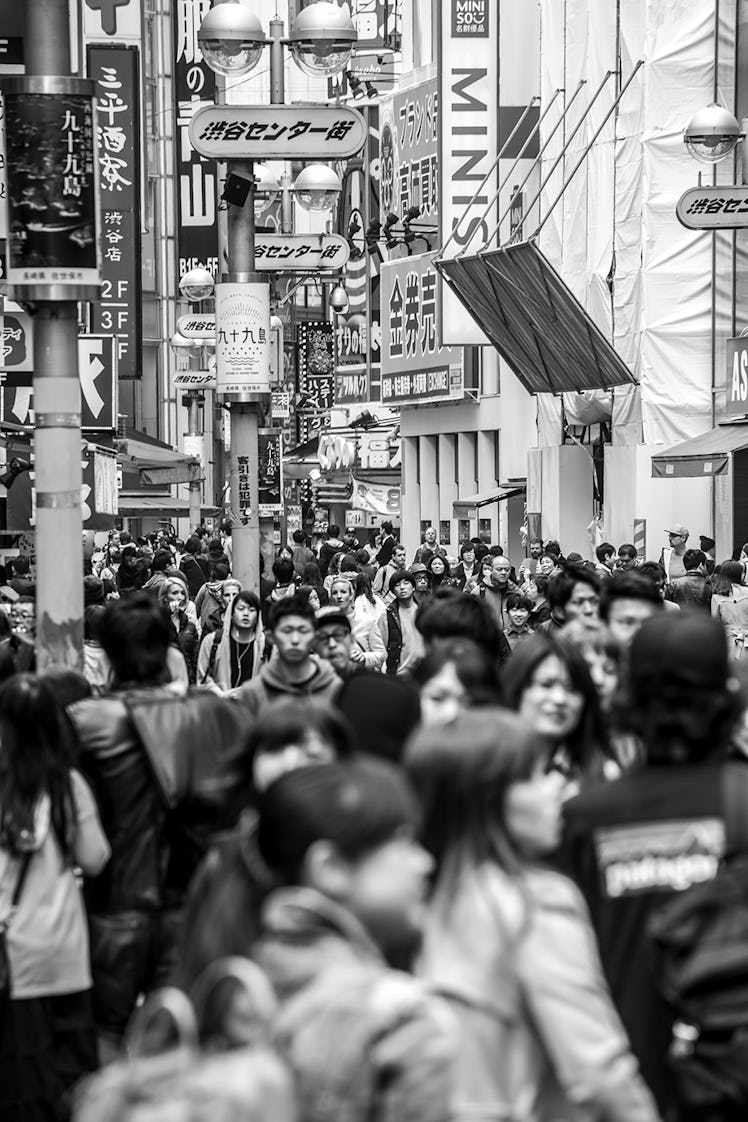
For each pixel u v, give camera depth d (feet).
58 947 33.91
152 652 37.24
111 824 35.65
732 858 23.85
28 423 127.24
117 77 156.35
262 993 17.83
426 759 22.53
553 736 32.40
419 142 272.92
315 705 28.76
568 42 208.74
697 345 177.78
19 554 118.11
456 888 22.22
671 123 177.78
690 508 175.22
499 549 121.19
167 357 351.67
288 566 93.71
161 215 345.92
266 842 19.07
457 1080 21.83
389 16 337.72
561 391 198.18
